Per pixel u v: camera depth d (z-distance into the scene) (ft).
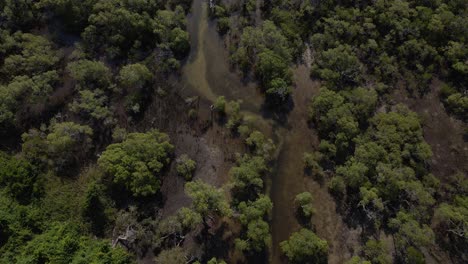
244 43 265.34
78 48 263.49
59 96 255.91
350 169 225.76
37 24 276.41
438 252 221.46
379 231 225.15
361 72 263.29
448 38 268.00
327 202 232.94
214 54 271.90
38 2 273.95
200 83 264.11
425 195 219.61
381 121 241.96
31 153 231.50
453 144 248.11
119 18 260.83
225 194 232.73
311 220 229.66
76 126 233.76
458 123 252.83
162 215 228.63
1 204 213.46
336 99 243.19
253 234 209.97
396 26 264.72
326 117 241.96
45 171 233.55
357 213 229.45
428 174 234.58
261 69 255.09
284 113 255.09
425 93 260.01
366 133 240.94
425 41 264.52
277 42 257.14
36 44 254.68
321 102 242.99
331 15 273.95
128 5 265.75
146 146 229.45
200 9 284.82
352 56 257.14
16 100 241.55
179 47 268.41
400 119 239.91
